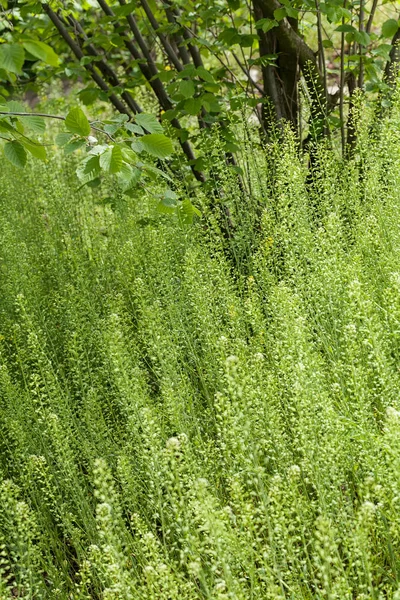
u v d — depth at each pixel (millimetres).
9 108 3406
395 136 4621
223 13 6113
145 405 3562
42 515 3695
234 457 3412
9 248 5320
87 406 3934
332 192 5070
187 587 2684
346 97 6250
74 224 6445
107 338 3963
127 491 3365
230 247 5340
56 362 4621
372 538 2941
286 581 2869
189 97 5176
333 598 2340
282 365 3326
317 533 2387
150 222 5219
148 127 3516
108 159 3232
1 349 4461
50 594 3398
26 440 3920
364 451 2836
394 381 3334
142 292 4723
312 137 5805
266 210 5074
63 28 6449
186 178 6039
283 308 3576
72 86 10133
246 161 6039
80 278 4957
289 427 3457
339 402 3492
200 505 2498
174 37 6668
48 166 6766
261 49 6117
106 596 2547
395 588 2756
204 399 4242
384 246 4355
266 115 6254
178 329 4328
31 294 5188
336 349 3807
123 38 6352
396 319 3328
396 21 5672
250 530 2641
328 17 5414
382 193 4789
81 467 3994
